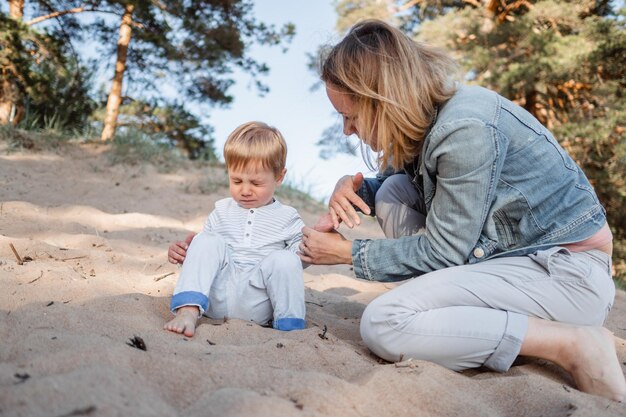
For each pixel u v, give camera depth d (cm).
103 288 218
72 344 142
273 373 140
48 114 814
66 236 324
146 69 1052
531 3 1052
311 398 127
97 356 132
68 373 118
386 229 227
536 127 175
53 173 519
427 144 171
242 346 163
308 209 540
